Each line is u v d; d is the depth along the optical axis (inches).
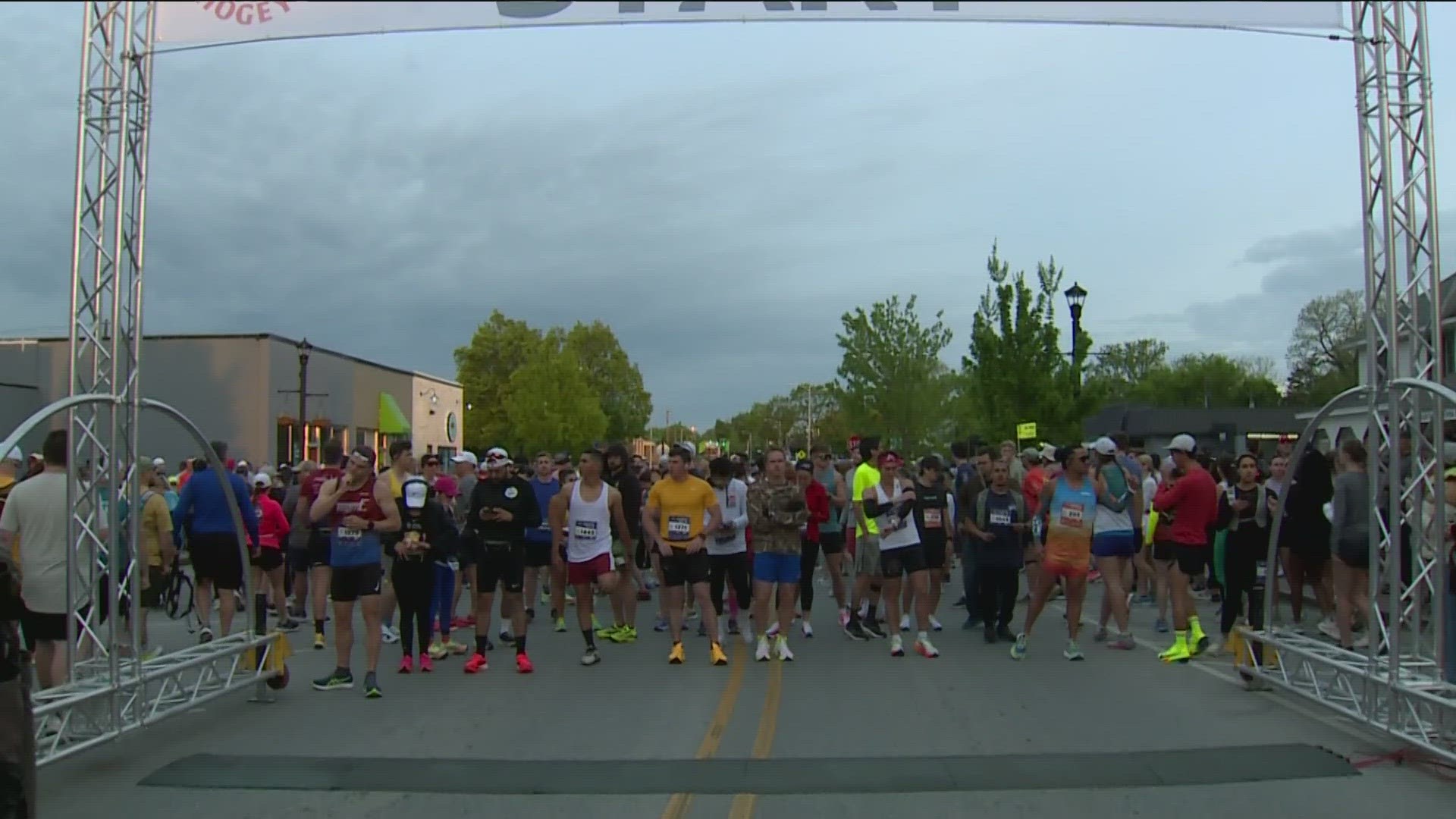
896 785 248.1
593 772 262.4
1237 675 377.4
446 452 2142.0
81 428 299.0
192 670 337.4
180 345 1434.5
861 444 473.4
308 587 571.5
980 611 488.4
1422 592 299.7
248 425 1429.6
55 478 303.6
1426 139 297.4
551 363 2635.3
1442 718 256.5
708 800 240.1
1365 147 306.8
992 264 1128.8
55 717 264.2
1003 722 309.4
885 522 422.3
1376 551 295.4
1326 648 321.1
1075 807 232.2
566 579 510.6
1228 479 508.4
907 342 1573.6
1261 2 300.7
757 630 450.0
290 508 562.9
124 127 296.4
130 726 282.5
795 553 418.6
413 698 352.8
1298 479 435.2
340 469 473.4
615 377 3363.7
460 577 504.7
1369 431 306.0
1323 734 293.3
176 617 585.3
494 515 396.5
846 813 229.9
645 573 696.4
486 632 403.2
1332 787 244.4
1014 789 244.2
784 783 250.4
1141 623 516.4
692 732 303.1
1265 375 3597.4
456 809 236.1
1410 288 299.6
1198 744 283.0
